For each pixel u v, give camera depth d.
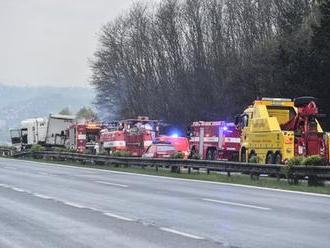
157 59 164.12
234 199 35.78
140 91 169.00
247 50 129.88
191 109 141.75
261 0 135.75
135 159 73.25
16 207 31.33
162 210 30.11
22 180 51.72
